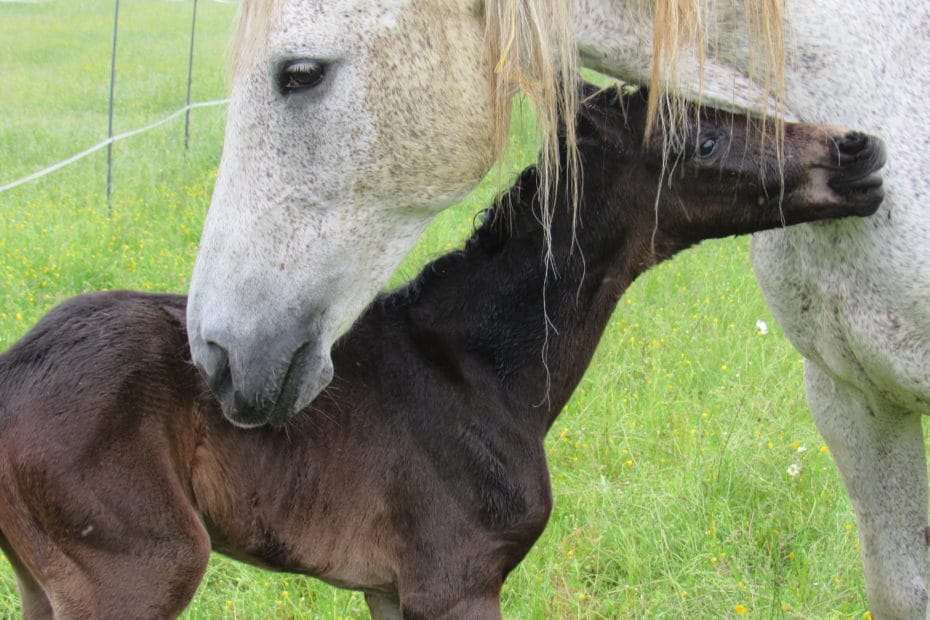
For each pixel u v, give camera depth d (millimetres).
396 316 2072
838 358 1968
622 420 2881
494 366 2057
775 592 2316
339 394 2014
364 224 1792
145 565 1855
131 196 4844
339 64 1729
